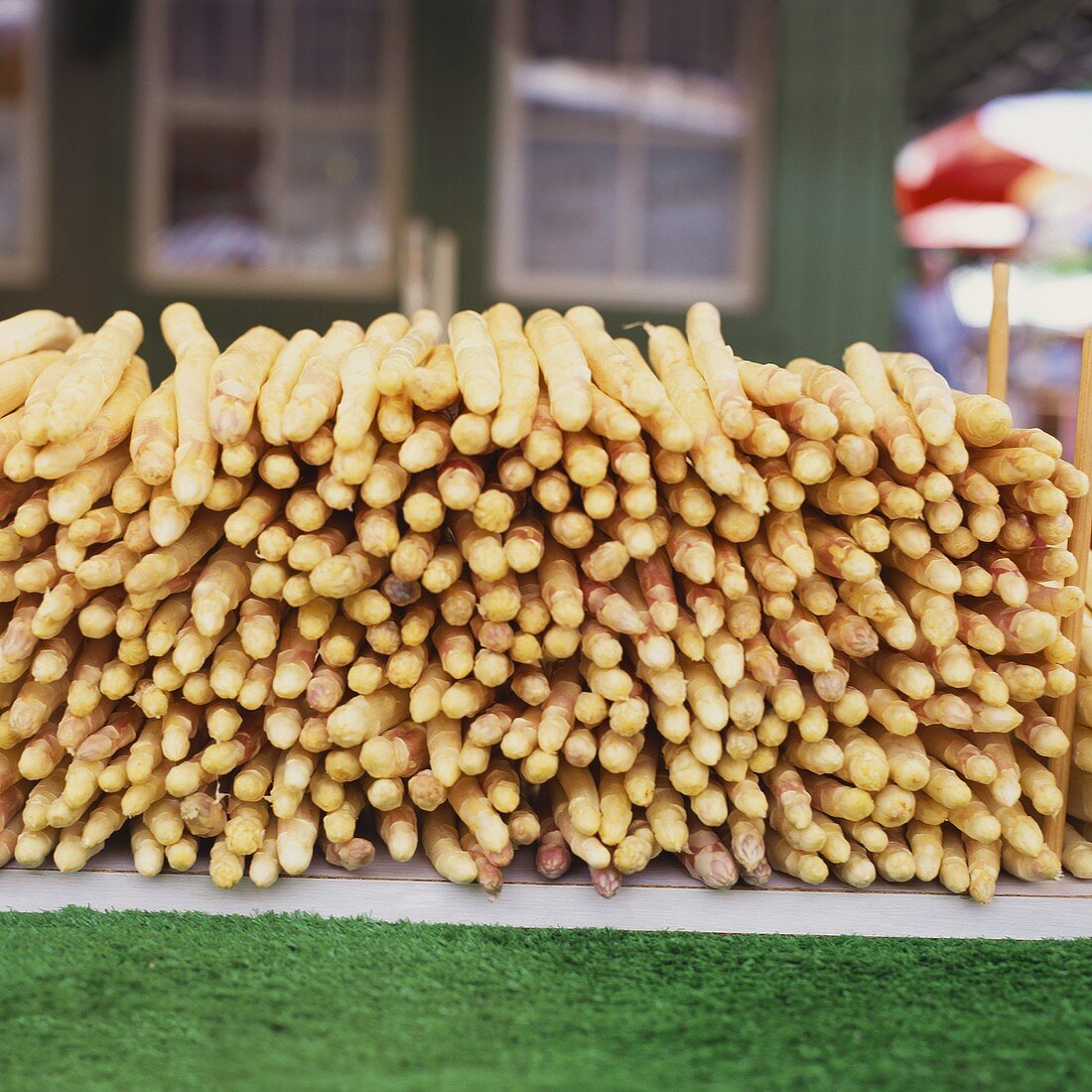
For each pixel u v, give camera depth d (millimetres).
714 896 1604
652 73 6020
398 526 1569
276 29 5777
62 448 1439
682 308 6168
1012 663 1555
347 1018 1341
